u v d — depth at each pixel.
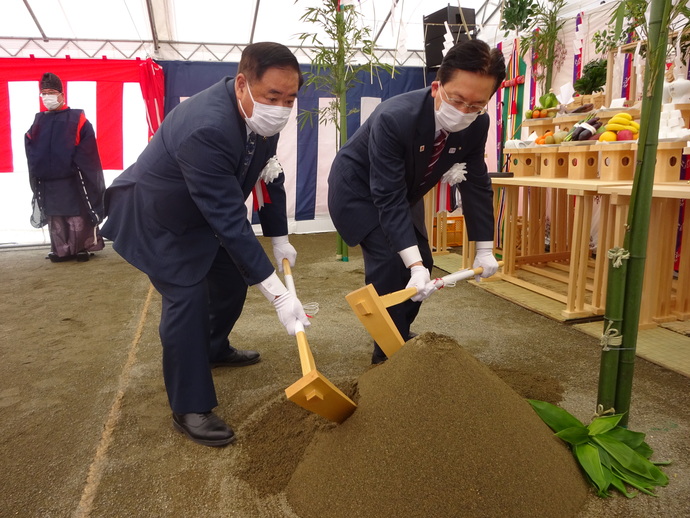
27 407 2.27
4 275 4.88
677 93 3.14
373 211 2.16
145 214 1.80
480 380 1.54
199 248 1.86
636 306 1.71
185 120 1.70
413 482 1.37
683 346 2.69
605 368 1.78
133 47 6.18
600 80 4.14
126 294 4.14
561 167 3.73
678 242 3.96
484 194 2.20
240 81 1.65
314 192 6.75
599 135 3.46
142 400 2.26
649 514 1.44
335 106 5.13
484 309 3.44
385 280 2.15
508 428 1.47
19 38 5.86
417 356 1.57
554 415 1.75
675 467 1.66
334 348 2.80
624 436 1.71
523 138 5.26
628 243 1.68
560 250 4.45
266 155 1.97
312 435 1.74
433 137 1.95
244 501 1.55
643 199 1.62
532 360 2.58
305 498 1.49
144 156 1.86
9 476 1.76
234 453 1.81
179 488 1.63
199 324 1.86
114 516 1.51
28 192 6.35
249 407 2.15
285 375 2.46
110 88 5.86
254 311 3.55
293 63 1.61
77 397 2.36
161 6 5.66
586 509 1.46
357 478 1.43
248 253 1.68
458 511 1.32
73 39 5.98
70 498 1.63
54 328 3.35
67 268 5.14
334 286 4.14
